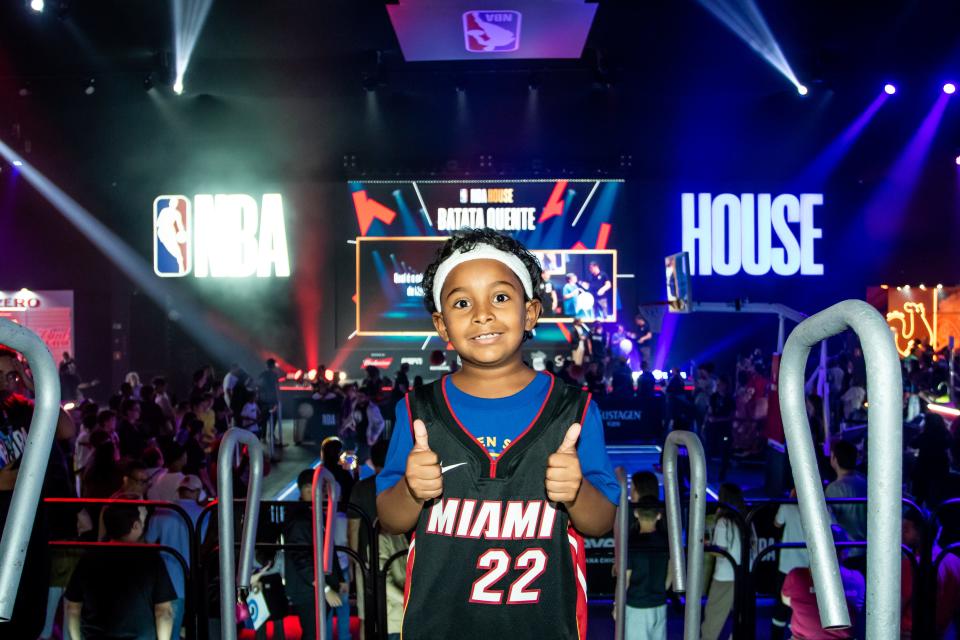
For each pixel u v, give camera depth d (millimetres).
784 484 10664
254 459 2432
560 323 21156
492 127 21047
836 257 21547
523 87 19406
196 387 15977
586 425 1753
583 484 1679
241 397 14148
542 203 21312
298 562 5641
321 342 22016
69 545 4977
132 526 5145
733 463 14047
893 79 18609
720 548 5500
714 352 21547
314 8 15914
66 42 17125
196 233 22016
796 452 1051
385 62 18562
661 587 5719
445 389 1797
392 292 21578
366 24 16672
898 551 891
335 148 21484
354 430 13648
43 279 22031
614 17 16250
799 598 5250
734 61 18156
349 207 21547
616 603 2531
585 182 21250
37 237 22031
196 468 8539
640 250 21469
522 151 21312
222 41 17547
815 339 1032
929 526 5242
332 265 22031
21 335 1188
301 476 5883
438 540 1699
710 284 21500
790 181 21438
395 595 5816
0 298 21469
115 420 9742
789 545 5441
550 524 1683
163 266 21984
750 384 14031
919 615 5113
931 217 21359
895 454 891
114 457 6766
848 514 5977
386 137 21234
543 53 17328
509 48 17062
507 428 1729
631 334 20703
